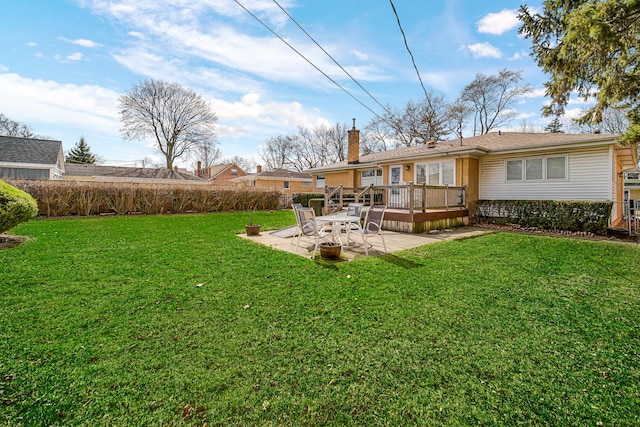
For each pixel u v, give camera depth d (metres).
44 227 8.79
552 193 10.01
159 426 1.68
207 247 6.30
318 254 5.83
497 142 12.00
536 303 3.40
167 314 3.04
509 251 6.13
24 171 18.94
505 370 2.18
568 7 6.15
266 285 3.95
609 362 2.28
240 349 2.42
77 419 1.70
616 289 3.87
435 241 7.40
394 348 2.46
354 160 17.50
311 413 1.78
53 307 3.13
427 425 1.71
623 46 5.56
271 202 18.97
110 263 4.86
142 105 28.12
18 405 1.79
